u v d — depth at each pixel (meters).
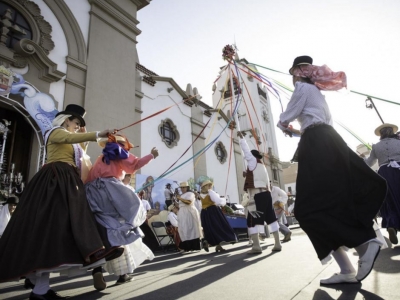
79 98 7.66
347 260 1.94
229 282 2.28
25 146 6.99
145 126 10.12
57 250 1.91
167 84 11.70
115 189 2.47
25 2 7.05
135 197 2.46
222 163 14.45
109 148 2.56
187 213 6.05
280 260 3.27
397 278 1.91
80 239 1.97
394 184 3.47
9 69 6.17
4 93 5.92
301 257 3.37
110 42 9.04
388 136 3.79
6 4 6.77
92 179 2.58
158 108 10.98
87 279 3.22
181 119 12.16
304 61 2.46
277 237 4.38
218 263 3.62
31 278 2.08
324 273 2.31
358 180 1.95
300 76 2.43
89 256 1.97
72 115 2.61
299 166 2.10
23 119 7.09
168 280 2.64
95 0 8.84
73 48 7.84
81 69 7.88
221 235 5.48
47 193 2.12
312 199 1.93
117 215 2.42
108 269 2.59
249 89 21.59
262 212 4.36
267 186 4.58
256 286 2.06
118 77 8.97
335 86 2.30
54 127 2.45
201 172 12.54
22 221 2.02
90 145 7.45
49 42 7.27
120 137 2.89
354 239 1.76
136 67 10.46
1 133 6.45
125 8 10.14
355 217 1.82
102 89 8.30
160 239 8.23
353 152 2.02
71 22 7.96
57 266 1.87
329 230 1.82
